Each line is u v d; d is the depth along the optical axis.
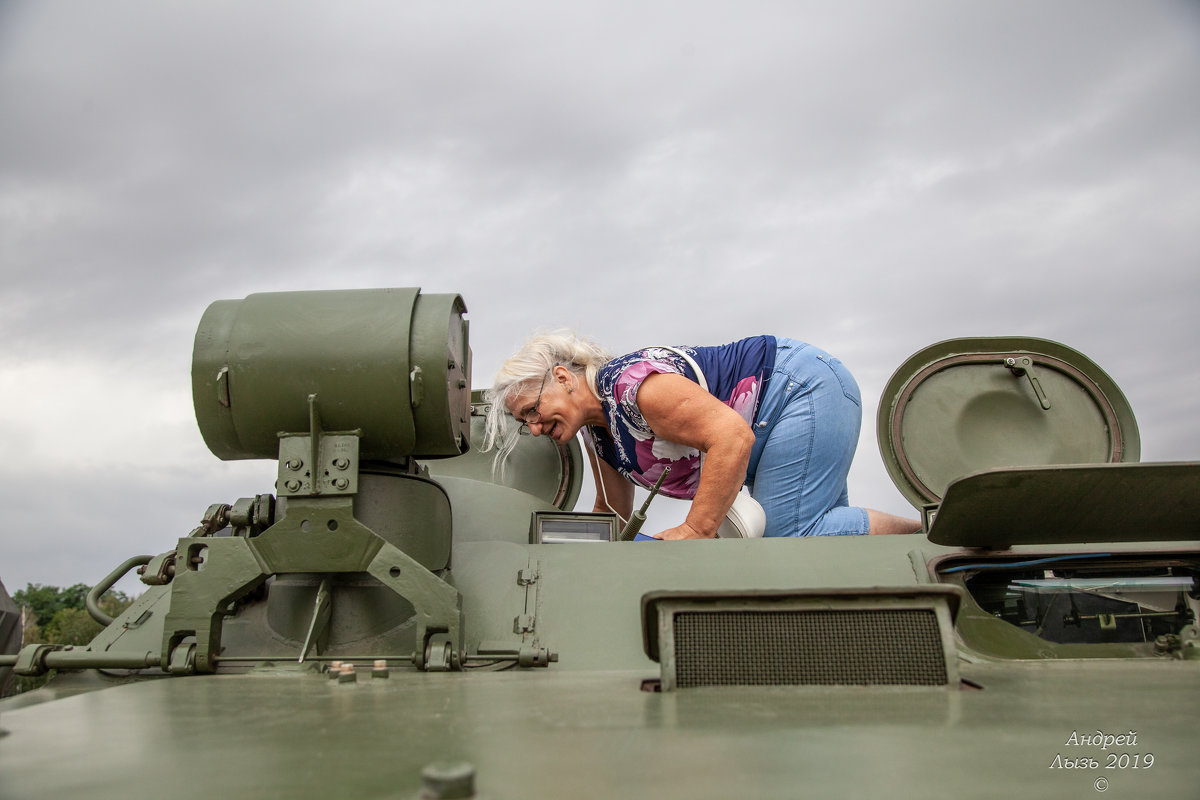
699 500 4.15
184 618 3.21
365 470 3.49
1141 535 3.29
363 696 2.11
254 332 3.42
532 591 3.63
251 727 1.63
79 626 25.34
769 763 1.25
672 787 1.12
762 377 4.64
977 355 4.84
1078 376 4.79
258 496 3.53
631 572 3.67
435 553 3.62
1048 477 2.95
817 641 2.24
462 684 2.41
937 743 1.39
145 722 1.72
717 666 2.22
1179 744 1.35
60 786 1.19
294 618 3.43
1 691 4.41
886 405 4.79
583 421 4.89
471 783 1.06
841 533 4.62
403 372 3.35
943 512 3.15
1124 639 3.16
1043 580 3.33
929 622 2.23
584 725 1.60
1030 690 2.04
